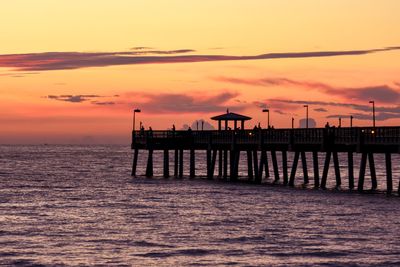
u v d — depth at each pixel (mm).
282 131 124625
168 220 89625
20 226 85312
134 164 172000
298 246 72062
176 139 162500
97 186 144250
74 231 81688
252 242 74375
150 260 66812
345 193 117375
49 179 170375
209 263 65500
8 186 145750
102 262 66188
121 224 86625
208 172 158375
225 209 99562
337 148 114938
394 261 65500
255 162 152375
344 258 66812
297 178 173000
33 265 65188
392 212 92375
